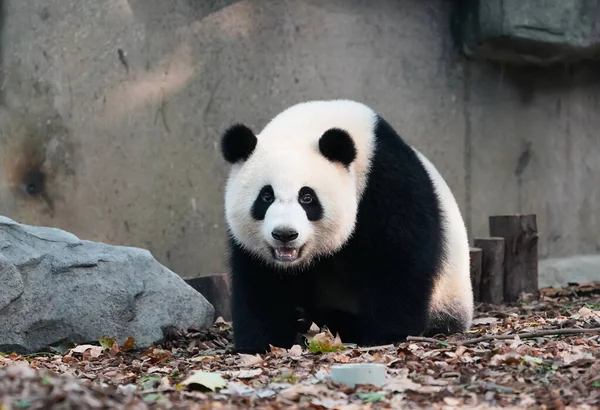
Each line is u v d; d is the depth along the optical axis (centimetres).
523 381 726
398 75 1775
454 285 1064
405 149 999
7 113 1486
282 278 995
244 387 716
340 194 925
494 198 1855
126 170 1558
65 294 1071
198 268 1609
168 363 915
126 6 1555
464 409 643
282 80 1675
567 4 1744
